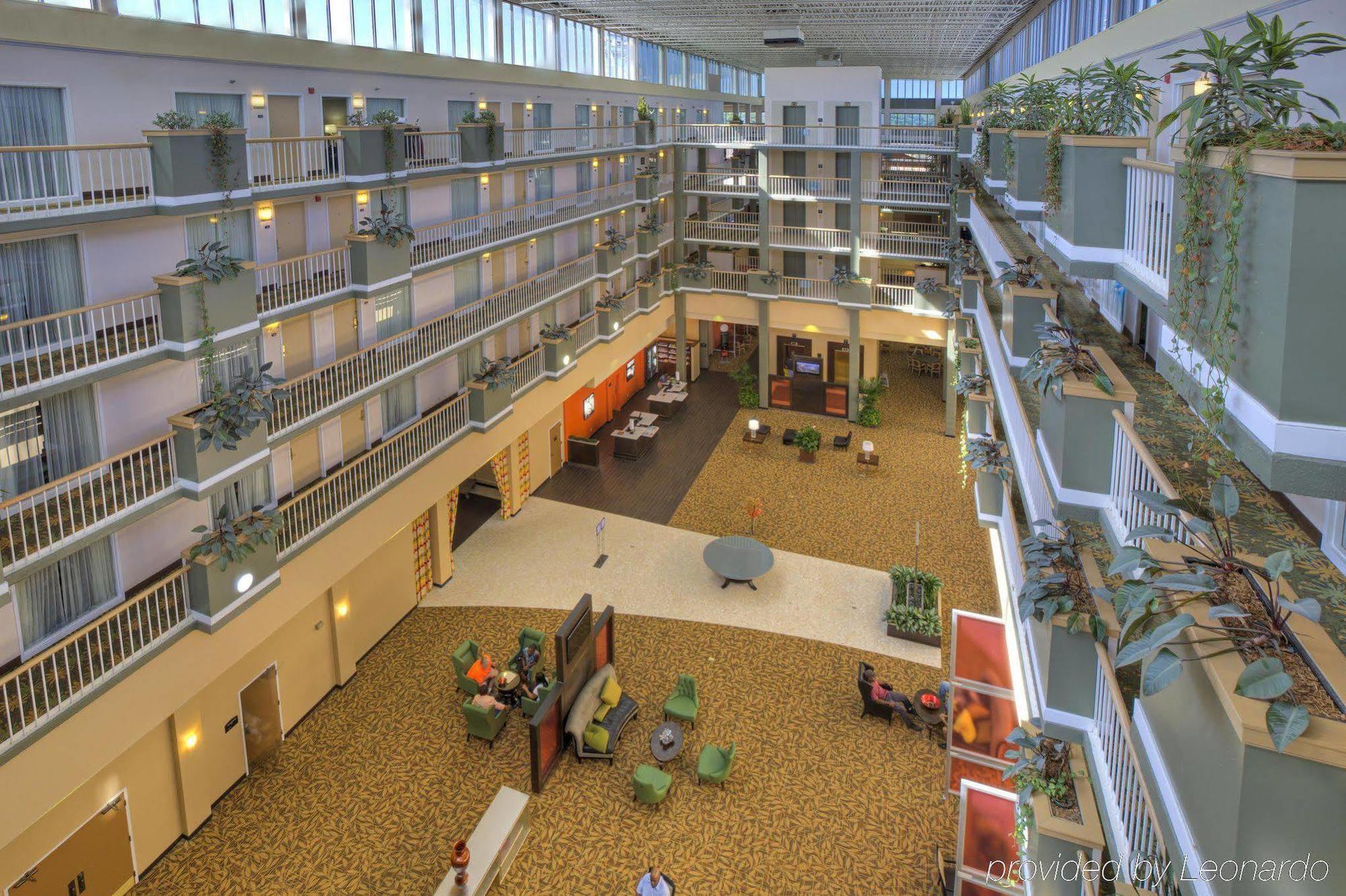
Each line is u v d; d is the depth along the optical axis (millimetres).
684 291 34562
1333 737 3723
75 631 11812
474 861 12688
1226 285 4996
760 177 32438
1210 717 4359
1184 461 8141
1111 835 7098
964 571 21594
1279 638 4383
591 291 29672
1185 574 4629
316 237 17281
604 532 23891
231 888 12820
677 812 14398
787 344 35719
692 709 16250
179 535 13656
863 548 22969
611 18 29875
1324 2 7320
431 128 21297
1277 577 4527
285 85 16219
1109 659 7406
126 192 12539
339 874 13086
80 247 12203
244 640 13305
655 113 36531
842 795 14766
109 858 12328
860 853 13594
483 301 20812
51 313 11234
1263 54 6426
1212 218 5363
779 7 27156
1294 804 3852
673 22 31141
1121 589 4809
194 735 13688
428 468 18656
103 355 11672
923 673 17953
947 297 29719
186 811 13578
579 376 27047
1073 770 8703
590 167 29750
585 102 30812
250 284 12898
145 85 13305
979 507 14078
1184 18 11164
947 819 14211
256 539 12727
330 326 17203
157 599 11625
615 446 29031
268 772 15125
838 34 34938
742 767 15430
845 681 17734
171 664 11891
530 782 15008
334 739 15977
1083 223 8234
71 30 11844
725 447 30094
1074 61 19656
